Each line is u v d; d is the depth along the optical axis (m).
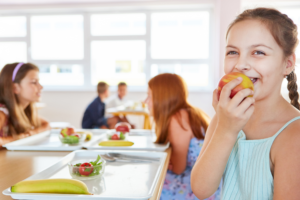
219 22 3.82
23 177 0.82
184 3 4.27
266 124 0.64
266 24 0.57
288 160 0.55
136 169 0.91
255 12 0.60
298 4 4.16
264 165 0.61
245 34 0.58
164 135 1.34
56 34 4.86
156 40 4.70
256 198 0.62
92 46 4.83
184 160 1.34
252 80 0.61
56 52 4.89
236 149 0.71
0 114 1.46
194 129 1.34
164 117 1.36
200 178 0.64
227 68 0.63
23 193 0.63
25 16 4.82
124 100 4.28
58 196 0.62
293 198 0.52
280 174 0.55
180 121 1.34
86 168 0.79
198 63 4.62
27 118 1.67
